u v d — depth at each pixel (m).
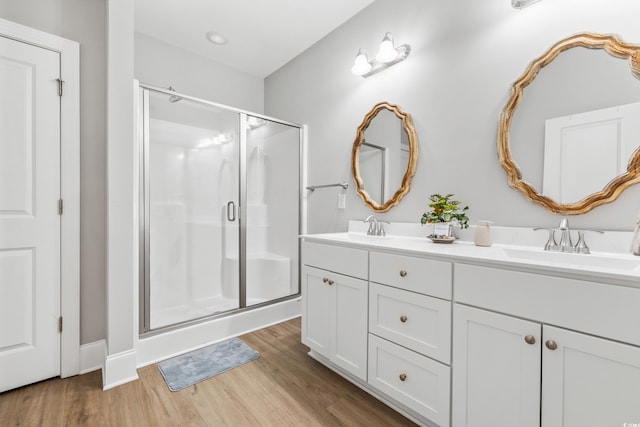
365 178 2.16
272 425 1.27
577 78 1.25
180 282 2.21
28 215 1.55
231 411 1.36
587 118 1.22
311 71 2.66
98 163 1.79
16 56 1.51
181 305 2.20
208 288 2.34
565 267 0.85
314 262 1.82
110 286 1.58
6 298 1.49
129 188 1.65
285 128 2.68
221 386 1.55
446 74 1.68
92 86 1.77
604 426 0.80
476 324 1.06
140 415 1.33
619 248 1.12
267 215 2.62
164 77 2.61
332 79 2.45
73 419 1.29
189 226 2.26
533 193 1.34
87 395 1.47
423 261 1.23
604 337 0.80
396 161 1.94
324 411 1.36
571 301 0.86
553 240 1.25
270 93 3.21
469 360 1.08
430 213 1.66
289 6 2.16
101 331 1.79
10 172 1.50
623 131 1.14
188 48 2.71
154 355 1.82
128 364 1.61
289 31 2.46
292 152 2.71
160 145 2.10
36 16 1.59
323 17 2.28
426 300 1.21
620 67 1.15
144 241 1.86
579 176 1.24
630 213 1.12
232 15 2.25
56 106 1.63
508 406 0.98
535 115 1.35
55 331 1.62
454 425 1.12
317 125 2.61
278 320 2.50
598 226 1.19
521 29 1.40
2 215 1.48
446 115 1.68
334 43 2.43
